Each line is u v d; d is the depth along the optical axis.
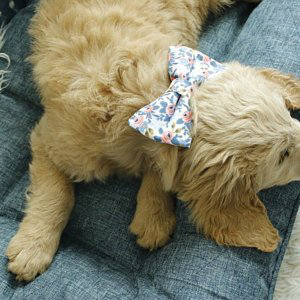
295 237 0.73
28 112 0.78
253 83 0.59
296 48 0.73
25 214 0.71
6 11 0.87
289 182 0.67
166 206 0.68
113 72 0.61
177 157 0.59
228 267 0.62
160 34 0.69
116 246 0.68
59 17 0.70
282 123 0.58
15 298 0.65
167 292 0.62
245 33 0.79
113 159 0.64
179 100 0.57
